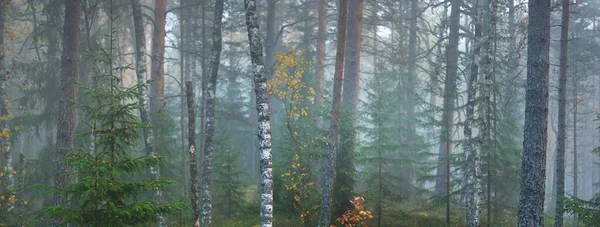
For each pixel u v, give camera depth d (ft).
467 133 59.00
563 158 62.13
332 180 54.44
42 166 70.90
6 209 51.70
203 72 79.25
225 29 92.07
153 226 57.06
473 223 56.80
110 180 31.09
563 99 63.00
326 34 92.07
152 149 54.85
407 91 93.86
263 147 42.98
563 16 63.98
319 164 76.02
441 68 74.59
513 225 64.18
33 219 59.98
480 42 59.47
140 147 86.28
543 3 42.73
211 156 54.03
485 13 71.56
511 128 71.10
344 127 59.62
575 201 46.32
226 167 74.90
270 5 96.22
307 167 63.82
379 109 65.36
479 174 57.16
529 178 42.57
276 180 69.97
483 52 65.21
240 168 83.87
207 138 54.13
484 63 59.72
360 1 70.54
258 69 43.91
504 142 68.23
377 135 65.41
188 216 63.26
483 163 64.18
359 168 94.94
